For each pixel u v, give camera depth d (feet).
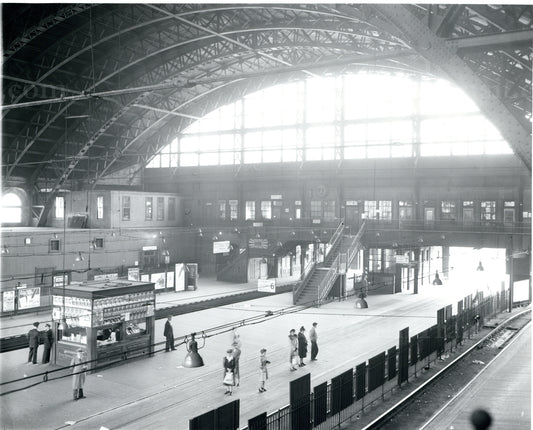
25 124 142.10
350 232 147.02
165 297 125.90
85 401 57.06
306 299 119.85
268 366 70.74
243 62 140.15
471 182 135.74
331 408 52.75
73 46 123.54
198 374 67.05
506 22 37.47
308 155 159.43
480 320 100.27
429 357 75.00
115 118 147.02
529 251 125.08
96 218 155.12
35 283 123.85
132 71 141.59
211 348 79.66
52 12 102.83
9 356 75.05
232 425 44.16
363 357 74.84
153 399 57.82
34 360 71.00
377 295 133.59
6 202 161.07
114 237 142.51
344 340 85.05
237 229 160.76
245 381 64.28
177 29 122.21
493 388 42.68
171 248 161.07
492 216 132.98
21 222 163.02
